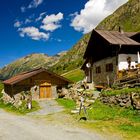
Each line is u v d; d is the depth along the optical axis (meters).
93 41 47.16
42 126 21.22
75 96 39.47
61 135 17.56
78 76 103.31
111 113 24.30
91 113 25.33
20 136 17.70
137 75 30.11
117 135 17.17
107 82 41.22
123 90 27.58
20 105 35.50
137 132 17.64
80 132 18.41
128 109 24.03
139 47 39.66
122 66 38.47
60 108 32.09
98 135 17.33
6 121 24.98
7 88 52.03
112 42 38.00
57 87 46.50
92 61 47.88
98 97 31.97
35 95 44.62
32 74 44.38
